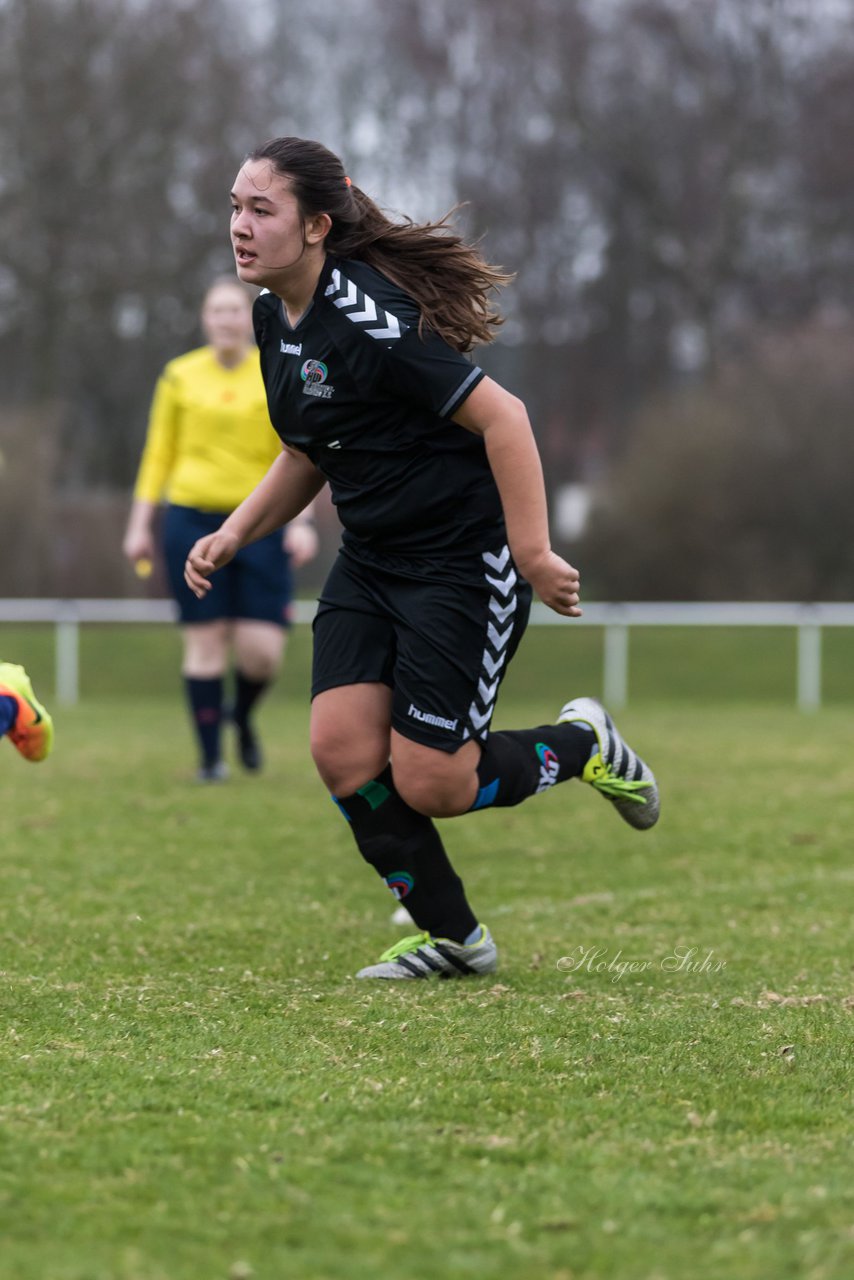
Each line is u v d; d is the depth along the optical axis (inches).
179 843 769.6
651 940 543.2
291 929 555.5
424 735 441.4
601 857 748.0
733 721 1633.9
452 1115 329.4
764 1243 262.4
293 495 486.3
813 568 2960.1
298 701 2095.2
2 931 539.2
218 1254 255.6
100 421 3969.0
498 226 4015.8
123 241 3449.8
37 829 812.0
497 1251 258.7
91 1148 302.7
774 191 3850.9
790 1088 353.1
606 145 3848.4
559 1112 332.8
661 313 4082.2
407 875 471.2
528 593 461.4
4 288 3440.0
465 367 420.5
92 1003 428.5
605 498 3085.6
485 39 3927.2
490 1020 413.7
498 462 424.2
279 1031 398.6
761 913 601.0
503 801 466.9
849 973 487.8
